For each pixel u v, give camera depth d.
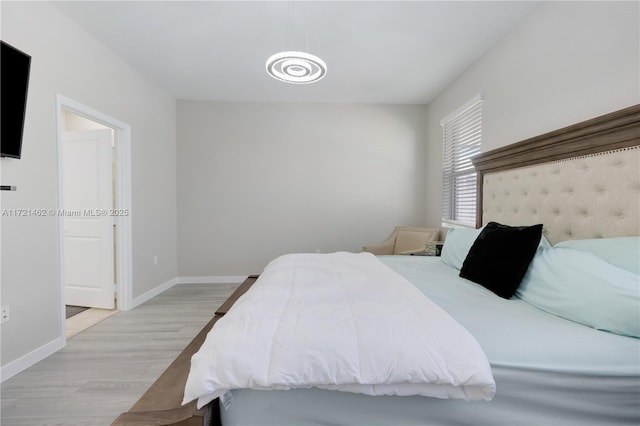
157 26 2.35
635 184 1.28
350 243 4.15
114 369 1.94
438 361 0.89
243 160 4.08
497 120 2.47
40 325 2.04
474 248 1.83
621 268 1.17
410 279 1.82
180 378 1.20
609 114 1.34
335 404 0.96
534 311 1.27
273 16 2.19
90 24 2.33
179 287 3.88
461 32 2.35
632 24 1.39
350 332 0.98
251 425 0.96
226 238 4.11
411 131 4.09
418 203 4.13
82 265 3.10
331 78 3.26
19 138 1.82
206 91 3.72
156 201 3.57
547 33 1.91
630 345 0.99
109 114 2.74
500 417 0.97
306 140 4.08
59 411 1.54
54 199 2.14
